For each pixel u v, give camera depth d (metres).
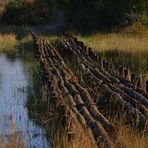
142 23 61.09
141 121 16.34
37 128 19.14
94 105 18.45
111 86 21.61
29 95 25.45
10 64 39.25
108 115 18.69
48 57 34.09
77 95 20.11
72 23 67.75
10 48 51.97
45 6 77.88
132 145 14.48
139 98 18.75
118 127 16.25
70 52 38.06
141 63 31.89
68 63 32.88
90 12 66.62
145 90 20.05
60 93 20.75
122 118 17.09
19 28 72.75
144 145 14.45
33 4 78.75
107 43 45.12
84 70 27.17
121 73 24.19
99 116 16.92
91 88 23.36
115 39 48.25
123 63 32.25
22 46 52.88
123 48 40.25
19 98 24.89
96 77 24.44
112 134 15.44
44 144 17.16
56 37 57.75
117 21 62.53
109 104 19.59
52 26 72.94
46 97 23.69
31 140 17.59
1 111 22.17
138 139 14.81
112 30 60.72
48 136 18.00
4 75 33.19
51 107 20.78
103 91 21.55
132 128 15.84
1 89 27.62
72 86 22.02
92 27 64.50
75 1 70.69
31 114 21.42
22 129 18.86
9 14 78.88
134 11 62.38
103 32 60.66
